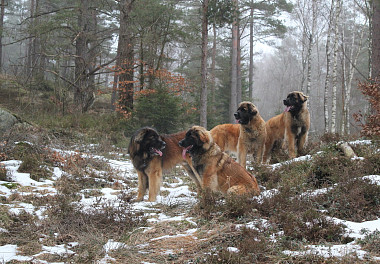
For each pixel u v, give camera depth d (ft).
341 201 19.49
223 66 137.90
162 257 14.83
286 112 36.14
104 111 85.05
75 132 50.26
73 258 14.79
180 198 26.08
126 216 19.70
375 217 17.89
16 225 18.10
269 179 28.50
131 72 73.87
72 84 72.18
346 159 25.86
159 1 76.84
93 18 96.17
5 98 69.67
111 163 38.78
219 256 13.75
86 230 18.07
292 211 18.84
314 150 34.40
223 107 125.39
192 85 84.17
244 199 20.29
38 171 30.19
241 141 33.47
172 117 59.93
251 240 14.92
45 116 57.57
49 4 107.96
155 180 25.98
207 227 18.10
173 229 18.24
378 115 32.37
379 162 24.66
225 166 24.02
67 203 21.53
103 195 26.86
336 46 75.72
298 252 14.14
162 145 25.61
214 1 65.77
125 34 72.69
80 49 78.43
